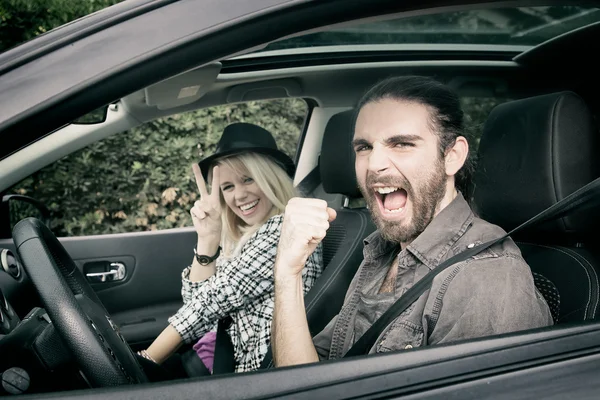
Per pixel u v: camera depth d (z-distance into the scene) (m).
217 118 4.80
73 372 1.11
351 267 2.19
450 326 1.19
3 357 1.04
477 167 1.68
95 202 4.86
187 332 2.16
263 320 2.10
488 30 2.70
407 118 1.29
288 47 2.35
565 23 2.71
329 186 2.41
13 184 1.81
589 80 2.24
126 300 2.73
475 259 1.23
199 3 0.78
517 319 1.15
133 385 0.70
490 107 2.67
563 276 1.45
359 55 2.47
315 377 0.76
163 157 4.89
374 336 1.21
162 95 1.99
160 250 2.79
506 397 0.80
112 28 0.76
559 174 1.46
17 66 0.74
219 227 2.33
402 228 1.35
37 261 1.07
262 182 2.20
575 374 0.85
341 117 2.35
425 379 0.79
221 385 0.72
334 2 0.81
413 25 2.54
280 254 1.36
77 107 0.73
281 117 4.36
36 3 4.11
